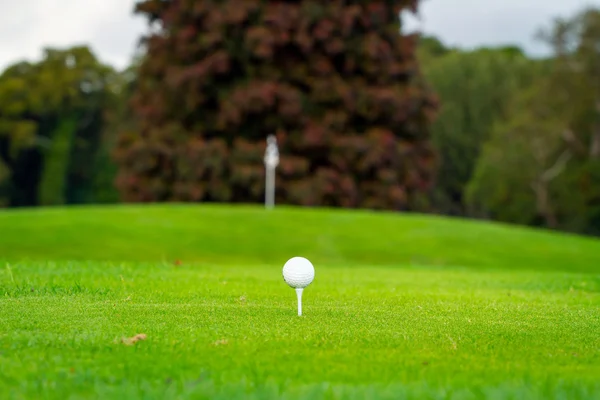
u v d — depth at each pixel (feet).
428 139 147.02
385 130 135.95
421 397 15.11
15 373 16.85
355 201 133.08
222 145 128.98
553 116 192.13
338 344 20.62
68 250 74.18
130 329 22.27
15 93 225.97
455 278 48.11
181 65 135.23
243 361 18.25
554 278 48.80
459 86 234.99
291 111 127.03
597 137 190.60
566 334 23.29
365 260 77.15
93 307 26.61
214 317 24.77
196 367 17.61
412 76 140.05
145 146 131.64
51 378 16.44
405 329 23.32
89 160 243.60
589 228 189.98
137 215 89.97
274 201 130.41
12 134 226.58
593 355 20.20
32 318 24.02
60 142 232.32
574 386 16.15
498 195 196.54
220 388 15.61
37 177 245.24
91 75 233.96
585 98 187.42
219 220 89.51
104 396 15.07
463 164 234.17
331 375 17.02
